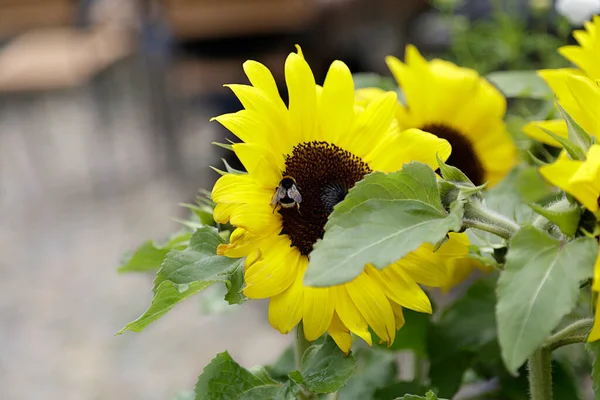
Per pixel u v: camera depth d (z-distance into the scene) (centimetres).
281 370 76
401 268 58
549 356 60
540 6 114
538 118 77
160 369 187
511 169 73
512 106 122
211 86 243
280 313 57
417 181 52
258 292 56
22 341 205
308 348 62
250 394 61
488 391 81
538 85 76
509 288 48
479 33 124
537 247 48
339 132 62
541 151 73
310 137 62
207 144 306
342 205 52
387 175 52
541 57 116
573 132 53
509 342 47
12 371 192
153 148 312
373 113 62
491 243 62
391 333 57
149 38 251
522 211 69
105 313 214
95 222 270
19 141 348
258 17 223
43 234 265
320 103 62
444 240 55
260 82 59
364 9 205
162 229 258
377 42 211
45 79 260
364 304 56
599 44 62
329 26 215
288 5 219
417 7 194
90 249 251
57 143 341
